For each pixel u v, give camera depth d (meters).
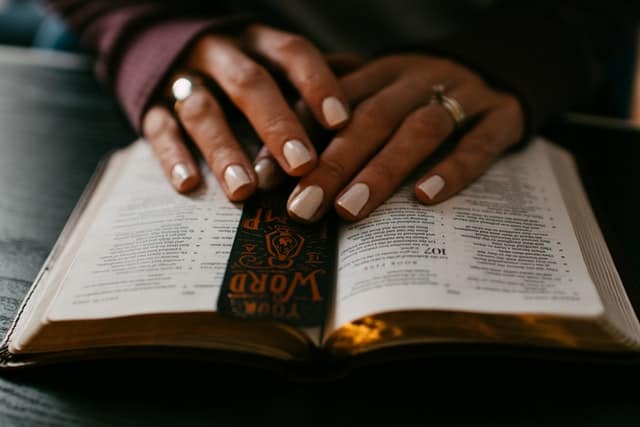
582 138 0.59
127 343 0.39
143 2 0.60
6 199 0.51
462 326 0.38
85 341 0.39
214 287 0.39
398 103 0.48
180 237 0.42
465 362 0.39
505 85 0.52
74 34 0.63
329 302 0.39
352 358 0.38
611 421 0.37
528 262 0.40
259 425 0.37
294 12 0.64
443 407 0.37
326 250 0.41
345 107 0.46
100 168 0.52
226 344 0.39
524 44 0.54
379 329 0.38
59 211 0.50
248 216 0.43
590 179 0.52
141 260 0.41
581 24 0.58
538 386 0.38
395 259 0.40
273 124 0.45
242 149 0.45
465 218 0.43
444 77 0.52
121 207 0.45
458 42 0.54
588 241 0.43
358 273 0.39
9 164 0.54
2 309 0.42
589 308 0.38
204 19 0.59
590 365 0.39
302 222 0.42
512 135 0.50
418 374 0.39
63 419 0.37
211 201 0.44
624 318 0.39
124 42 0.58
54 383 0.38
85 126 0.60
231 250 0.41
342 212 0.42
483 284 0.39
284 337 0.38
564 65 0.55
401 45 0.55
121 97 0.57
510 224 0.43
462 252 0.40
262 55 0.52
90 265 0.41
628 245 0.47
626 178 0.54
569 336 0.38
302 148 0.43
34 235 0.47
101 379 0.39
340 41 0.66
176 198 0.45
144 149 0.51
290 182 0.45
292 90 0.52
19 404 0.37
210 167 0.45
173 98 0.52
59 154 0.56
